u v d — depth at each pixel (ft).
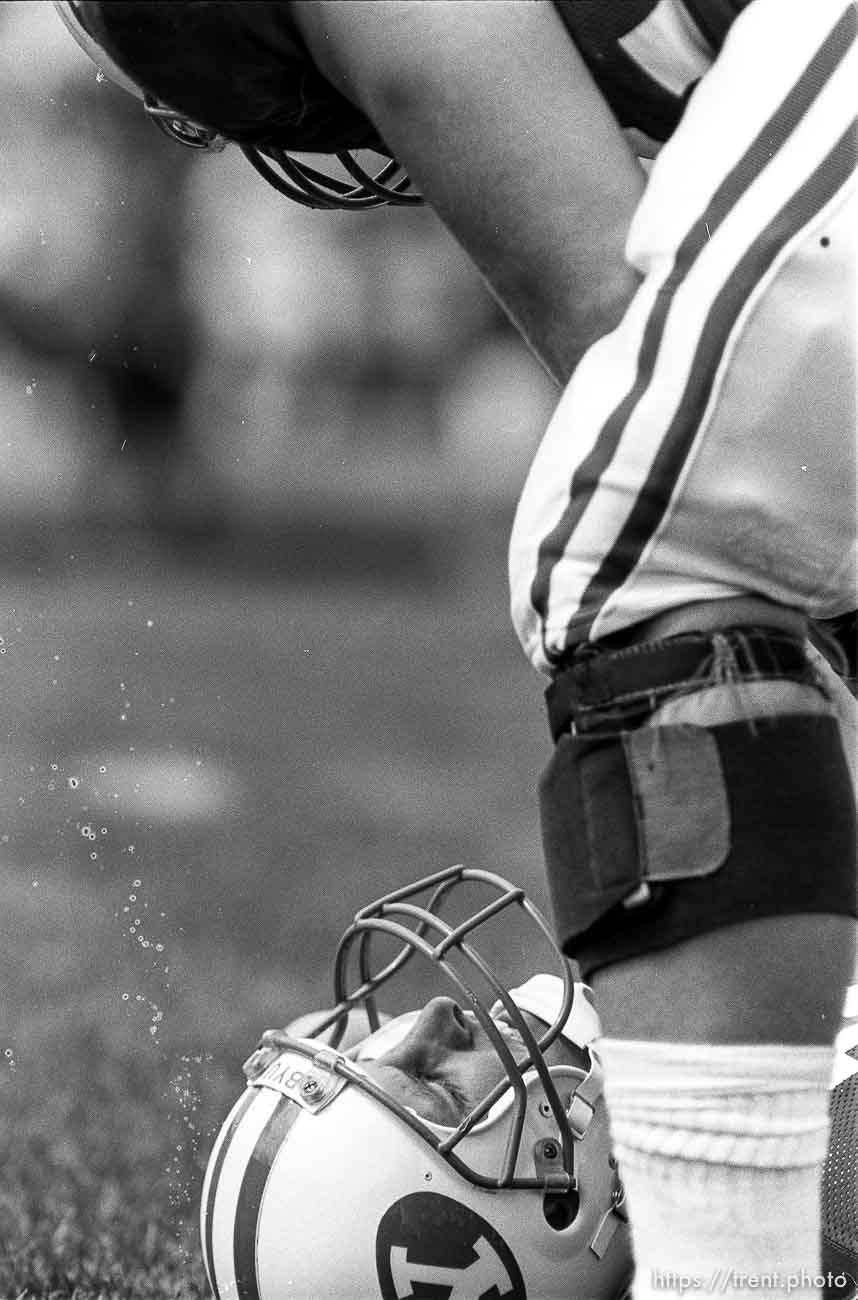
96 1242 19.84
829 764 11.67
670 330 11.60
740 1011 11.32
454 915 37.27
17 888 39.60
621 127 13.17
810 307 11.59
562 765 11.91
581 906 11.70
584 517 11.72
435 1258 14.76
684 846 11.35
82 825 47.24
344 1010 17.04
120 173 146.20
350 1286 14.78
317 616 113.50
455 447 155.02
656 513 11.57
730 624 11.71
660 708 11.62
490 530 142.92
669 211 11.89
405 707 75.05
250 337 163.43
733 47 12.34
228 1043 27.94
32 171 143.74
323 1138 15.01
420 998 30.45
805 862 11.38
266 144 14.94
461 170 12.25
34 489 149.07
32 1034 28.19
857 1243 15.07
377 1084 15.19
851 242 11.75
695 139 12.09
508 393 159.63
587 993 16.46
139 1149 22.82
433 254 167.43
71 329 153.28
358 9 12.28
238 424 163.32
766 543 11.67
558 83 12.23
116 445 157.28
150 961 33.32
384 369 168.35
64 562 136.26
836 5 12.34
